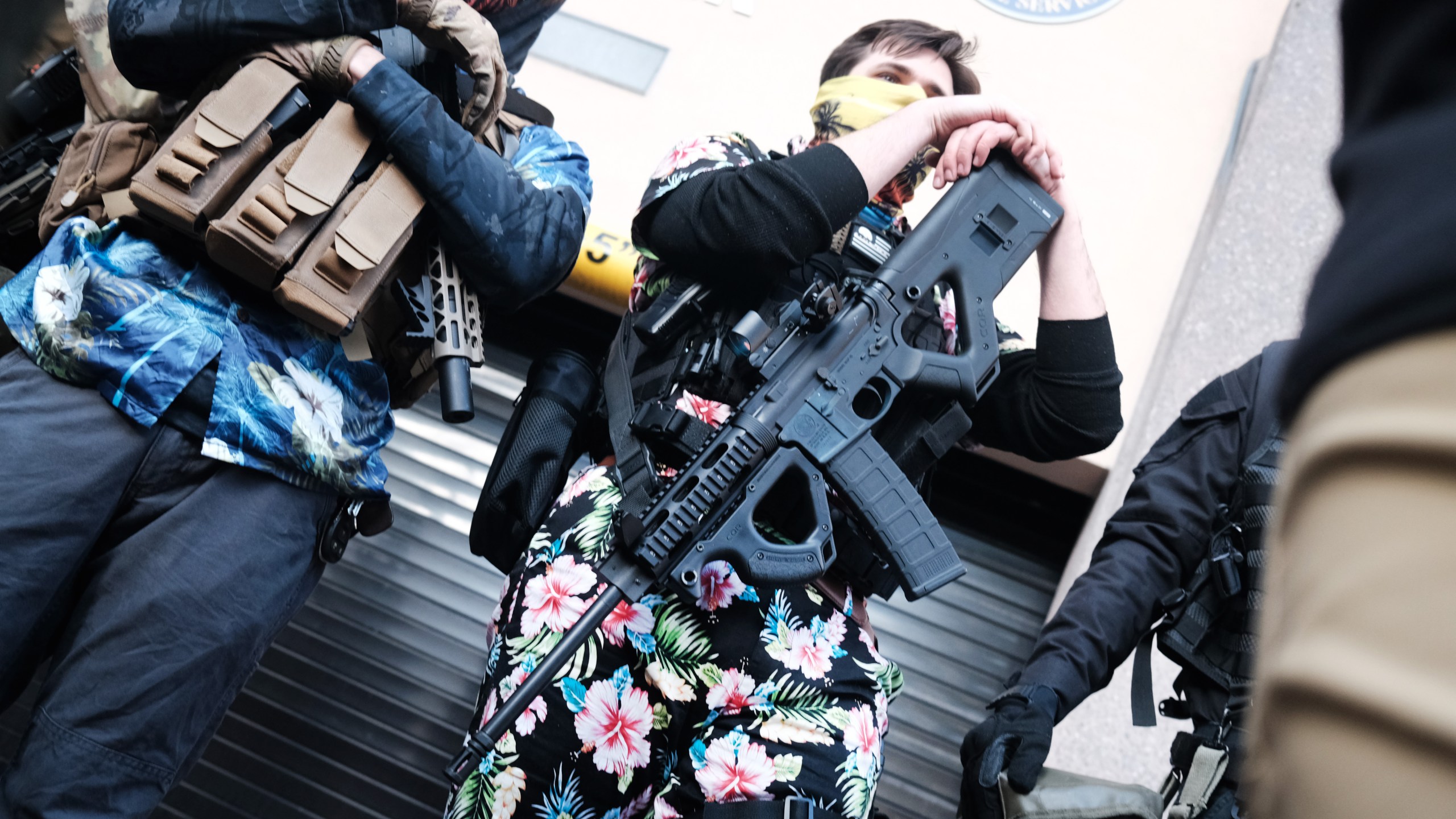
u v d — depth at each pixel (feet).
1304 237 7.50
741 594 4.72
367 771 8.53
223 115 4.33
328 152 4.44
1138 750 6.81
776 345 4.83
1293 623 0.58
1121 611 5.18
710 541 4.53
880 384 5.00
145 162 4.77
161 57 4.55
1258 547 4.86
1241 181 8.31
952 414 5.22
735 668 4.64
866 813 4.63
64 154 5.12
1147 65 9.48
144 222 4.53
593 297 8.99
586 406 5.65
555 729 4.68
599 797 4.68
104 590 4.46
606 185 9.14
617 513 4.86
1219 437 5.34
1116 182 9.13
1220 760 4.60
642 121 9.36
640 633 4.71
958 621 9.14
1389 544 0.52
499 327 9.68
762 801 4.42
